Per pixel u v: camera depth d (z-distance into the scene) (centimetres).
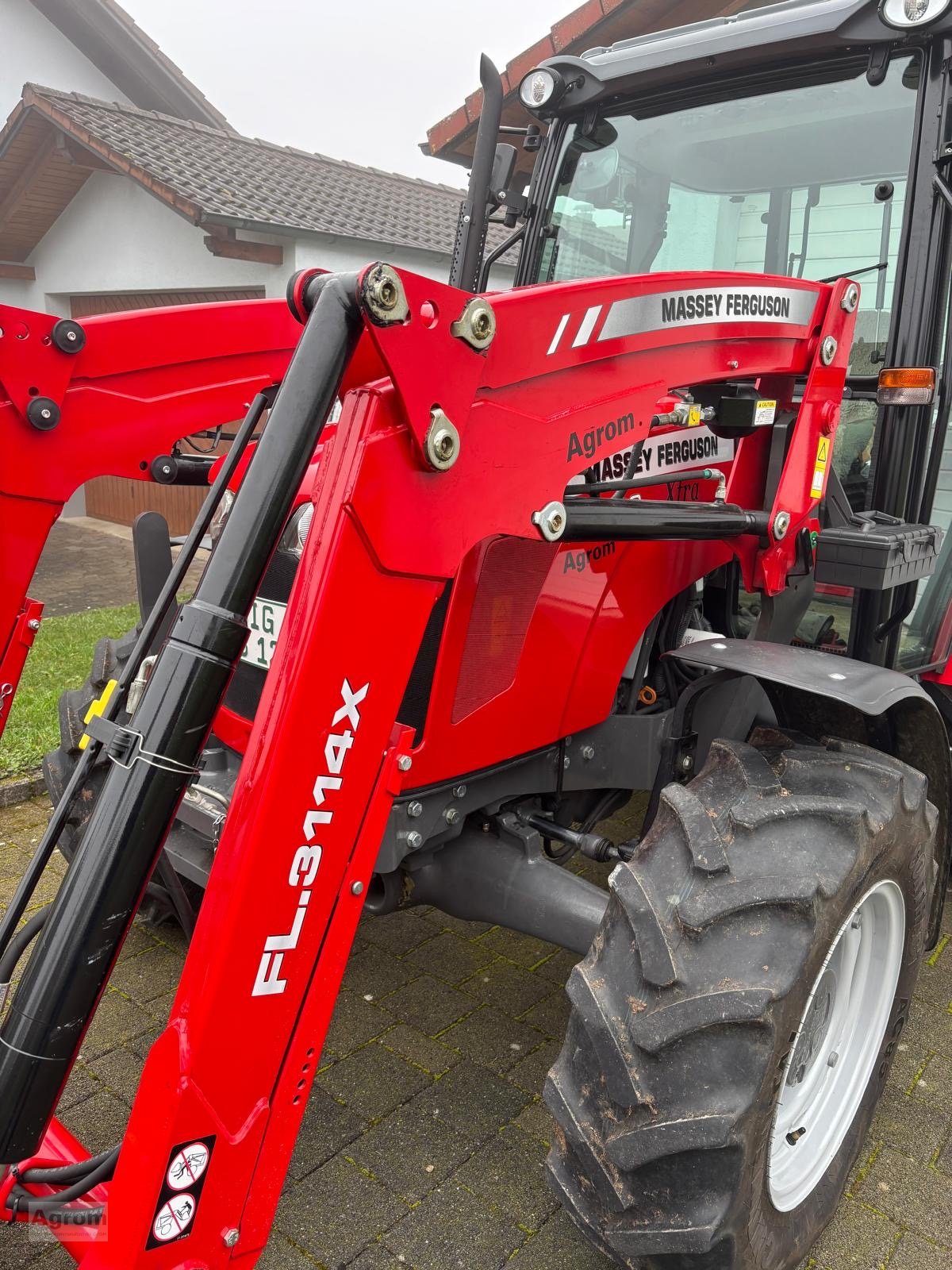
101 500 1097
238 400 225
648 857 165
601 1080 152
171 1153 121
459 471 133
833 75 248
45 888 307
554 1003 263
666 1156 145
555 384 149
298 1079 134
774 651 190
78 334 196
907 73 234
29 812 361
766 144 273
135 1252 120
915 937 202
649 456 217
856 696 171
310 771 125
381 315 114
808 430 216
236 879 122
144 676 214
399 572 128
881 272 260
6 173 982
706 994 147
